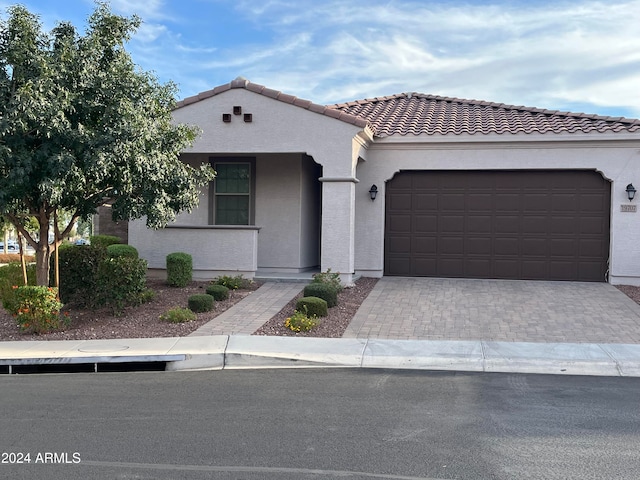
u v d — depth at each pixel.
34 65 8.91
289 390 6.95
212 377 7.65
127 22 10.11
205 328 10.08
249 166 15.64
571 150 14.30
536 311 11.27
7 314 11.46
